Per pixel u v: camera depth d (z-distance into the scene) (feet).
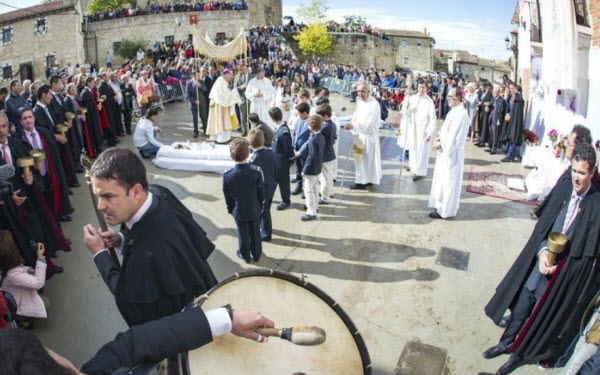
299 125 26.20
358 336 6.78
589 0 20.66
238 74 42.93
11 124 21.93
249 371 5.91
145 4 161.38
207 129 37.01
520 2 36.35
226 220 22.81
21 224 14.58
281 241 20.62
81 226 21.40
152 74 52.37
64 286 16.65
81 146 28.91
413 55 193.67
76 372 3.79
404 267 18.30
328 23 168.04
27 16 122.72
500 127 36.01
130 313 7.31
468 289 16.78
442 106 56.13
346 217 23.26
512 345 11.54
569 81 22.49
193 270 7.46
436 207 22.98
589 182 10.44
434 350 13.55
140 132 32.04
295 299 6.91
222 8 129.29
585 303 10.52
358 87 26.02
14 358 2.90
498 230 21.66
